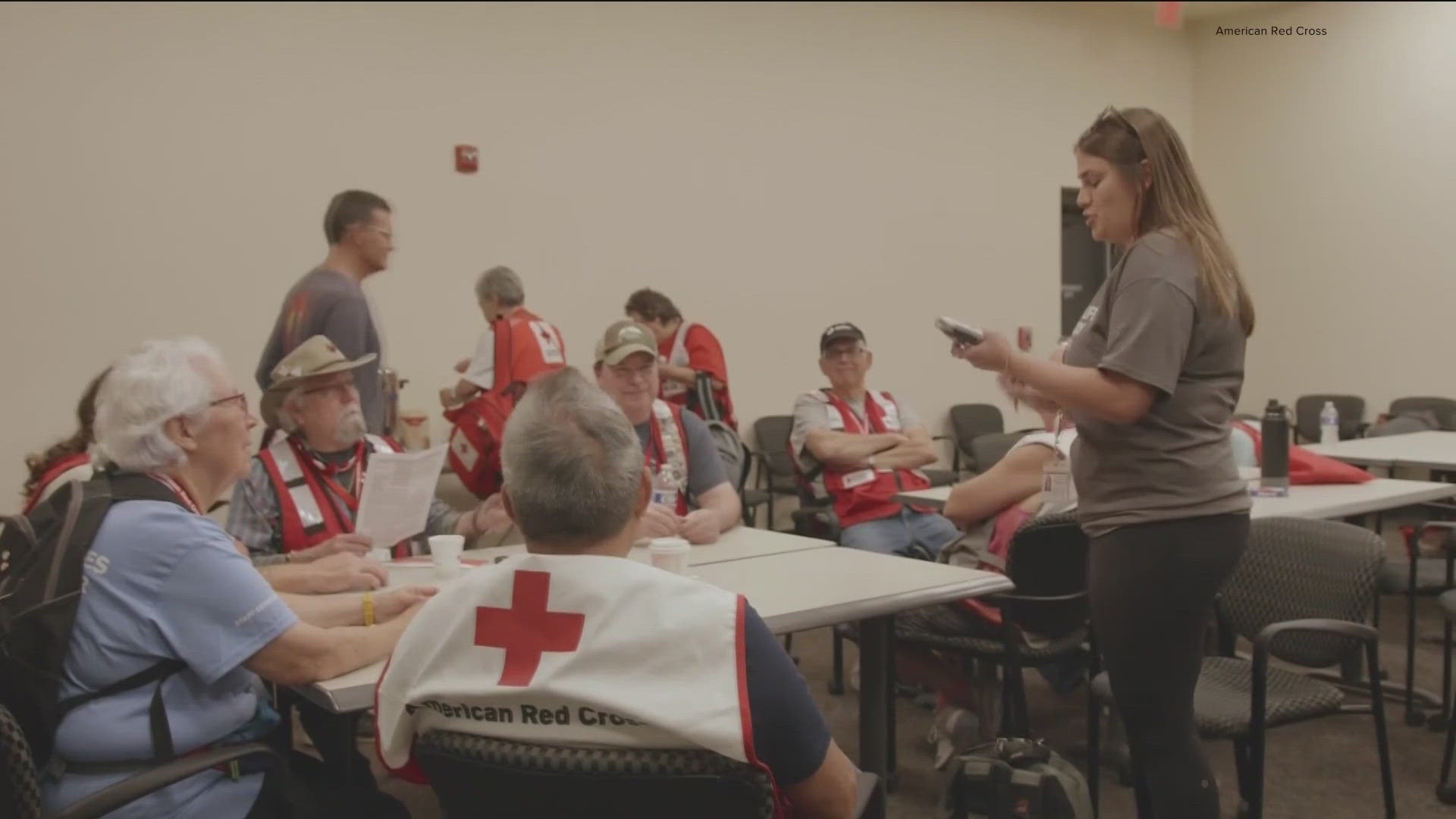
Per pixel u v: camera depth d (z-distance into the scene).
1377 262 6.84
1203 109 7.94
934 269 7.08
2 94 4.48
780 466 6.21
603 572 1.16
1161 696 1.88
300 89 5.06
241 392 1.77
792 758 1.19
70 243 4.61
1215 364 1.85
